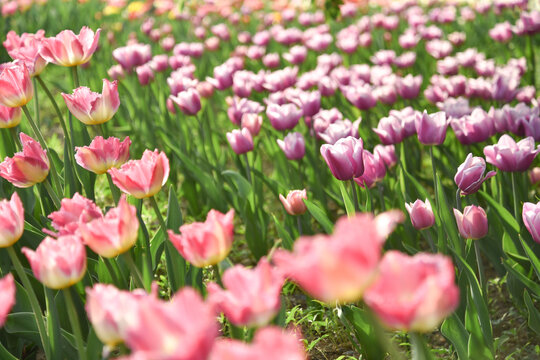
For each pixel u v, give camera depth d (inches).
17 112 107.1
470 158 98.2
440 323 106.9
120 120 205.6
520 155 106.7
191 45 272.4
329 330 116.6
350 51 263.7
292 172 157.1
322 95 189.2
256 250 146.3
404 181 123.7
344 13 348.2
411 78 180.5
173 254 91.1
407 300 40.8
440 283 40.5
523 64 209.2
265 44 295.7
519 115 129.2
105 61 283.9
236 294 49.2
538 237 88.7
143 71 208.7
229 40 325.7
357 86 172.6
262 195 158.6
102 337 54.9
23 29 336.5
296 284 119.8
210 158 175.0
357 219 39.7
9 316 90.7
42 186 121.0
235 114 160.6
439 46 243.3
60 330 86.7
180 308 38.1
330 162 99.9
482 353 85.7
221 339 105.9
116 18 425.7
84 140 137.9
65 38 111.9
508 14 328.2
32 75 118.2
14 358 86.4
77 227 72.4
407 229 124.7
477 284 91.3
